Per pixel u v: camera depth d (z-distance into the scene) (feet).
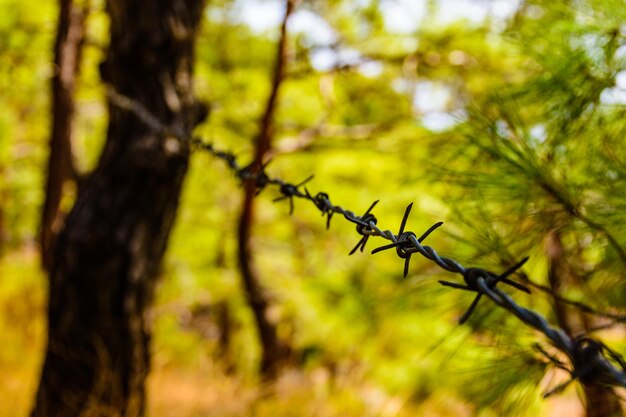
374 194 16.43
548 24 4.84
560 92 4.69
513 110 4.68
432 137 7.02
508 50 5.41
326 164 17.08
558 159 4.76
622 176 4.54
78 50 16.35
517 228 4.78
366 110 17.12
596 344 2.32
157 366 14.92
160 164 8.78
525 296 5.12
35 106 18.92
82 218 8.88
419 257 7.61
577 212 4.58
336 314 12.18
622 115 4.68
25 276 16.35
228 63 16.80
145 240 8.93
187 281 20.16
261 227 20.01
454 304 5.36
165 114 8.85
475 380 4.83
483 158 4.83
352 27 16.21
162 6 8.82
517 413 4.43
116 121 9.04
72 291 8.79
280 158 18.17
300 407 11.99
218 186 19.86
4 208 20.92
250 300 17.54
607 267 4.83
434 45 14.73
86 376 8.79
